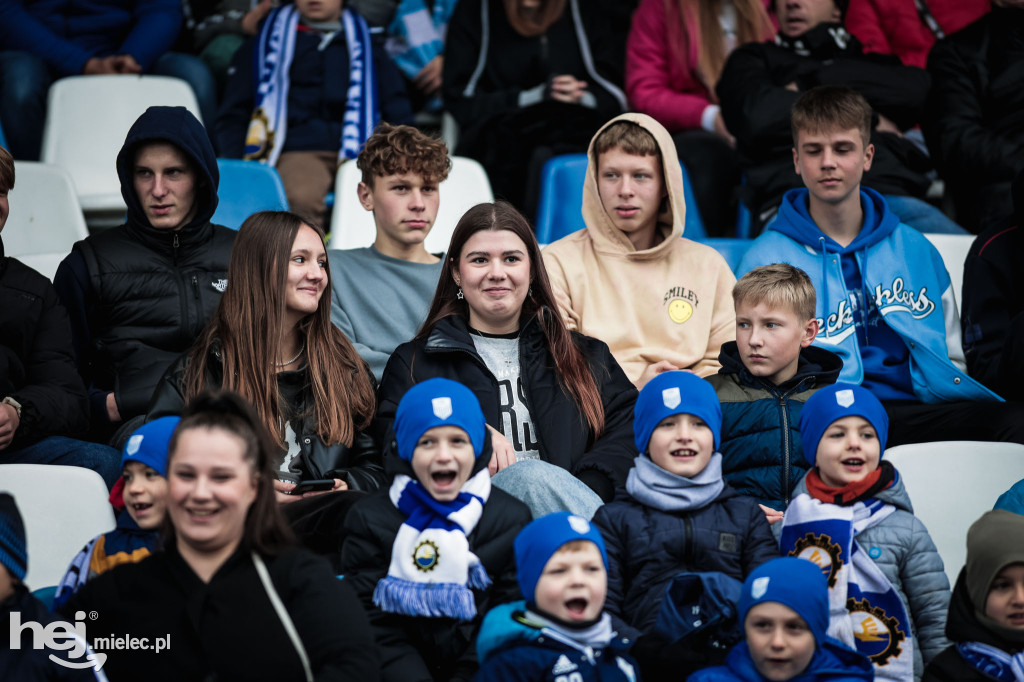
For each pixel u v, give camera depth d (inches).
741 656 311.0
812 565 308.2
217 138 637.9
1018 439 437.4
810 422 359.9
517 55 668.1
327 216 618.2
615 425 415.2
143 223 464.1
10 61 627.5
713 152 633.0
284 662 283.4
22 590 287.4
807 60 614.9
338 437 399.9
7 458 403.5
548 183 597.6
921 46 684.1
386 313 480.4
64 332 437.7
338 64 638.5
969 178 608.4
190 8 700.0
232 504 290.2
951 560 393.1
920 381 483.8
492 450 358.3
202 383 393.4
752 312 410.3
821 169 487.5
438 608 322.0
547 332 418.9
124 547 327.6
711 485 356.8
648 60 670.5
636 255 489.1
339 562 365.1
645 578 346.9
